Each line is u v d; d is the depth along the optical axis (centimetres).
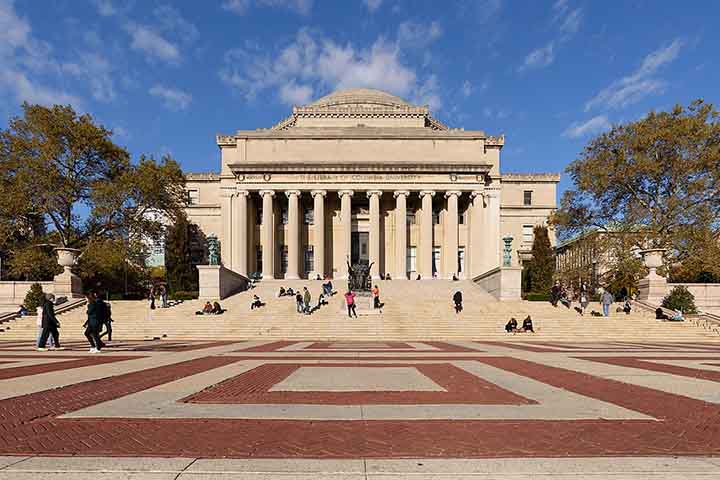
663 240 4562
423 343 2705
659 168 4700
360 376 1227
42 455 558
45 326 2047
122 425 696
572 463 537
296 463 535
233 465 527
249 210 6656
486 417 753
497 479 491
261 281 5791
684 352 2014
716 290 4141
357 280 4266
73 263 4181
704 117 4722
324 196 6512
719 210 4688
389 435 648
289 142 6800
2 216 4859
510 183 7775
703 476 498
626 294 4506
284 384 1088
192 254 7644
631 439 632
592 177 5000
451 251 6444
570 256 6831
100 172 5525
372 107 7562
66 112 5128
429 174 6500
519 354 1886
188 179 7850
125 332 3297
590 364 1512
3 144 4922
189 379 1157
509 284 4506
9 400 879
